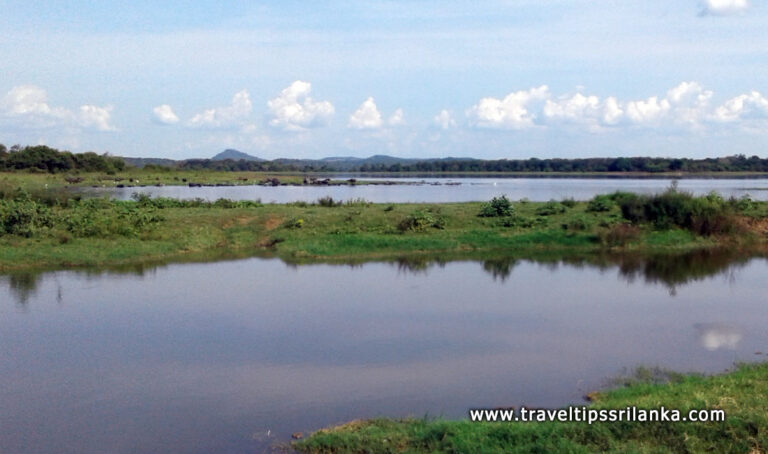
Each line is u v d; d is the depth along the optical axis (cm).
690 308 1513
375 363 1122
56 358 1156
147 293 1677
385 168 17212
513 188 7038
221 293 1680
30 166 8200
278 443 817
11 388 1014
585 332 1307
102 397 977
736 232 2594
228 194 5447
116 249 2192
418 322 1391
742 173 13662
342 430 830
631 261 2181
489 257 2261
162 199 3350
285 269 2034
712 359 1132
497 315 1449
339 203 3506
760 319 1409
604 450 754
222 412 916
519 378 1041
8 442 827
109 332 1319
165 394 987
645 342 1237
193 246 2367
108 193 5169
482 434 789
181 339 1270
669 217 2689
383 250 2338
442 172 16725
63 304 1552
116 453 795
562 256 2283
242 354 1176
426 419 858
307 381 1037
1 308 1507
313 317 1437
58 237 2252
